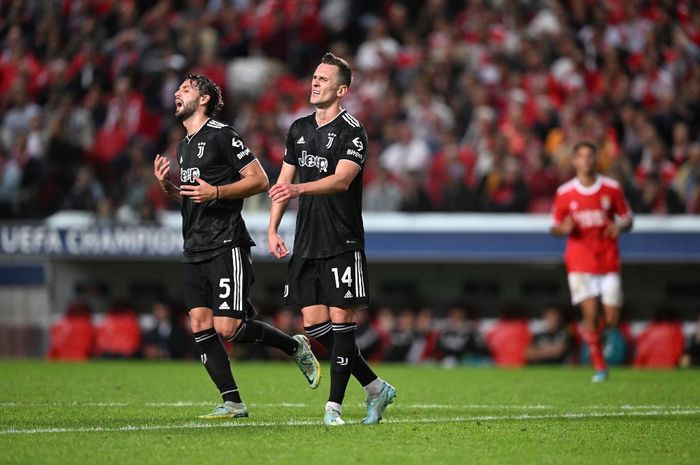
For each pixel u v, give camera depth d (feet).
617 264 142.82
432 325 205.36
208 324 88.48
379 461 65.41
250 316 90.17
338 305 84.38
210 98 89.51
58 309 219.00
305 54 265.75
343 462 64.80
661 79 240.73
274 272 214.90
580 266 142.51
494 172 209.97
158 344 206.49
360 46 268.00
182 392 117.29
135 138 241.14
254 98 253.03
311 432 78.02
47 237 212.23
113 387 123.65
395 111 234.58
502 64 244.63
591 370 169.17
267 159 222.48
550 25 260.21
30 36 273.95
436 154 224.33
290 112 244.63
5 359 208.54
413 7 271.49
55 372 152.05
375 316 214.69
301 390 121.70
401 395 117.91
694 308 205.98
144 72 251.39
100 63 259.60
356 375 86.38
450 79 243.40
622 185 203.72
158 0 278.26
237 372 157.58
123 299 220.23
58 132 237.45
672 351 196.54
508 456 68.18
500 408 102.17
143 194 220.64
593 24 256.11
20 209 227.20
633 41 250.98
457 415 94.63
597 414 95.76
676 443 74.95
